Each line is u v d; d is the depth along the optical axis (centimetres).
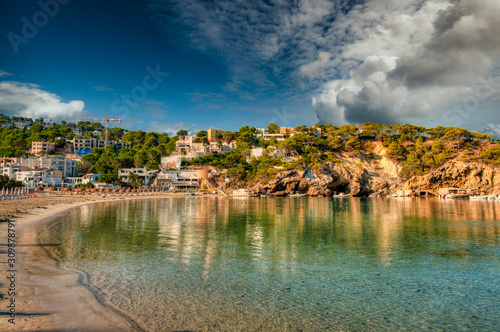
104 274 1586
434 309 1281
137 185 13025
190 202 8469
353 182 12488
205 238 2773
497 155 10938
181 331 1011
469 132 12588
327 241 2700
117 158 14438
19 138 18900
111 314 1101
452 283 1602
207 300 1299
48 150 18088
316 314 1201
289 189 12075
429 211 5809
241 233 3092
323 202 8738
